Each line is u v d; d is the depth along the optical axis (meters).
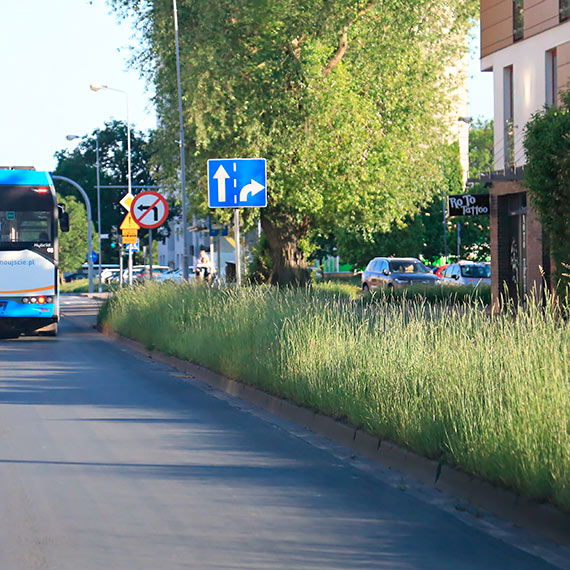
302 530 19.39
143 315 68.38
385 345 33.22
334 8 95.19
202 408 37.25
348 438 29.14
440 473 23.56
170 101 99.44
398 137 106.19
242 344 43.94
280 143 97.25
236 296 53.88
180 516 20.52
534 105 79.06
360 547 18.12
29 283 74.12
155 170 108.81
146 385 44.78
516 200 82.88
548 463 20.20
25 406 37.69
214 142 99.19
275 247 107.44
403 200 108.62
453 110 114.12
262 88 96.88
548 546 18.39
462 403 24.61
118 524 19.83
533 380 23.89
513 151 82.19
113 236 131.12
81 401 39.19
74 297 191.50
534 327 28.06
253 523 19.92
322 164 100.56
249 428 32.50
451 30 107.88
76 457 27.25
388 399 28.17
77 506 21.42
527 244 77.88
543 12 77.06
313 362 35.31
